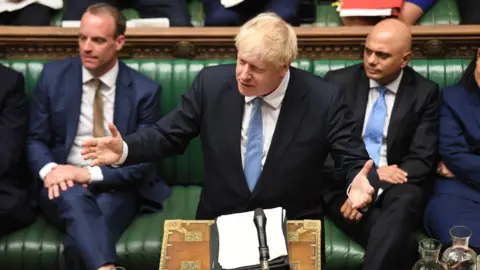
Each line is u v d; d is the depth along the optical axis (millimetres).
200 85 6832
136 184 8477
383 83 8484
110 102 8500
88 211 7828
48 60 9125
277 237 5785
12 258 8055
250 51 6094
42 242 8062
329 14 10305
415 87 8531
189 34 9188
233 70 6828
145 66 9078
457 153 8430
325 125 6691
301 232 6098
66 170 7996
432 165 8461
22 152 8617
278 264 5633
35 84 8984
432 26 9266
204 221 6324
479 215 8148
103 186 8250
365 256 7586
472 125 8414
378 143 8516
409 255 7785
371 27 9297
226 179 6840
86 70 8453
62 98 8438
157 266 8070
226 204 6914
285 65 6285
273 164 6738
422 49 9312
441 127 8570
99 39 8109
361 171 6285
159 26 9969
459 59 9203
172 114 6863
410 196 7828
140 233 8180
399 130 8430
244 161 6820
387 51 8125
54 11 10344
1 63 9000
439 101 8680
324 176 8391
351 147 6641
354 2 9883
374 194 6418
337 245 8039
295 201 6891
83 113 8484
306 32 9227
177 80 9047
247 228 5883
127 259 8055
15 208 8125
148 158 6641
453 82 9094
